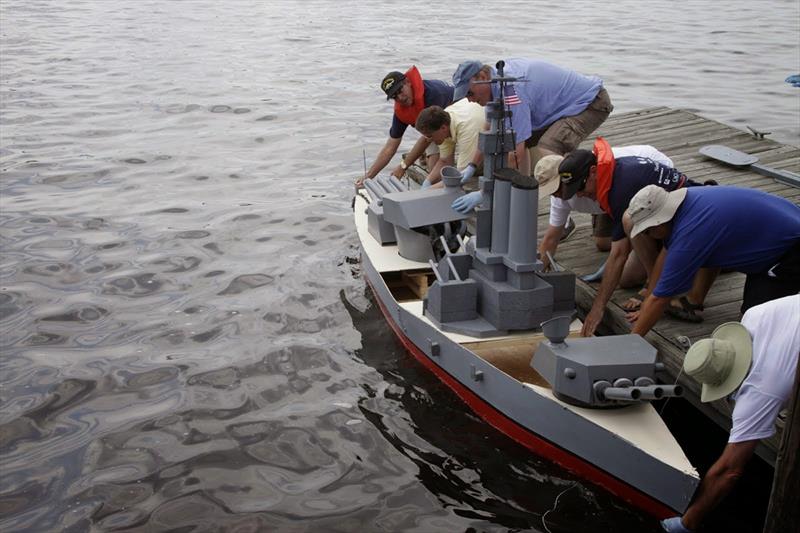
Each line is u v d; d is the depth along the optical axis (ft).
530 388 15.24
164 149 35.78
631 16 64.13
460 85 19.75
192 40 58.49
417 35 58.59
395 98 23.12
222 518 14.66
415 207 19.95
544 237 20.13
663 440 13.80
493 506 14.93
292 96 43.88
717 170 25.39
